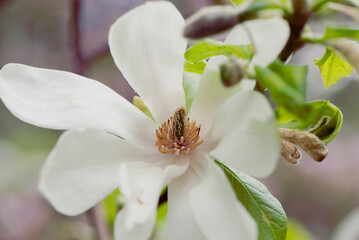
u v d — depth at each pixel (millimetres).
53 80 372
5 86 363
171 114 385
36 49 1133
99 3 808
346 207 1219
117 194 468
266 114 330
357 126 1218
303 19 338
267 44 350
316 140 353
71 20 517
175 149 378
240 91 349
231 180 378
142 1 824
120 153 368
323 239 1227
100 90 380
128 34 368
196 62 374
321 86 1198
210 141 372
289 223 610
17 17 1122
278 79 325
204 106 381
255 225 330
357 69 334
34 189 967
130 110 384
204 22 325
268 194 379
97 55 573
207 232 339
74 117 366
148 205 339
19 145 1019
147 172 360
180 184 366
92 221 481
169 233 352
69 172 347
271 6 333
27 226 937
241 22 330
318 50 1039
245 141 340
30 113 362
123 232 332
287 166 1198
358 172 1201
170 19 364
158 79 380
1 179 960
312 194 1219
